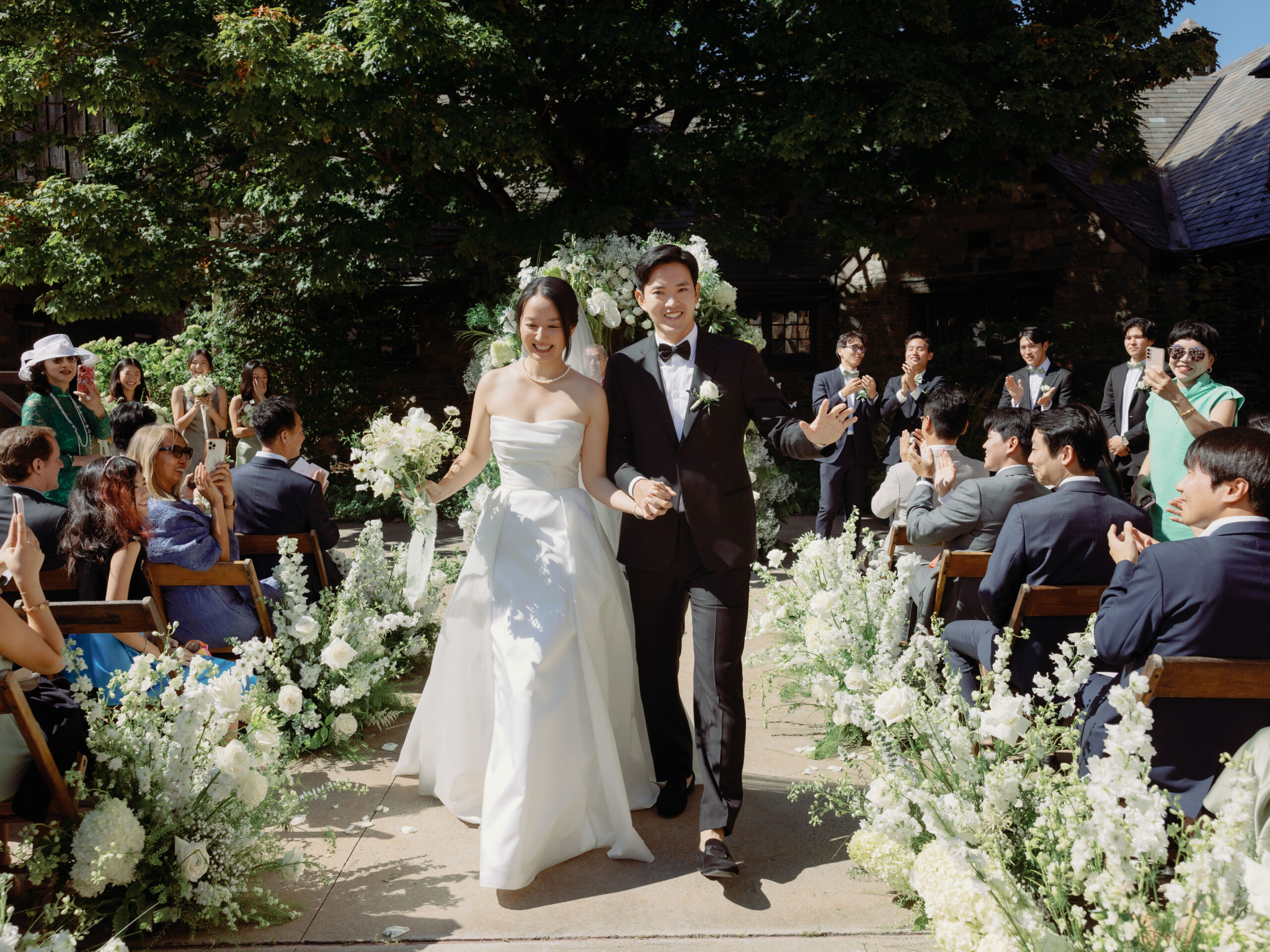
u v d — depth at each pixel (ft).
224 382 40.93
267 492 14.35
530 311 10.09
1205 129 47.62
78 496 10.48
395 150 31.45
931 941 8.05
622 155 37.24
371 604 15.76
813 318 51.37
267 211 36.42
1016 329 38.60
